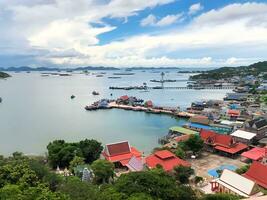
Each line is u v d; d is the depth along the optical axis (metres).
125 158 79.75
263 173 61.47
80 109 187.88
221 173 65.50
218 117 144.88
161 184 45.03
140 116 166.62
